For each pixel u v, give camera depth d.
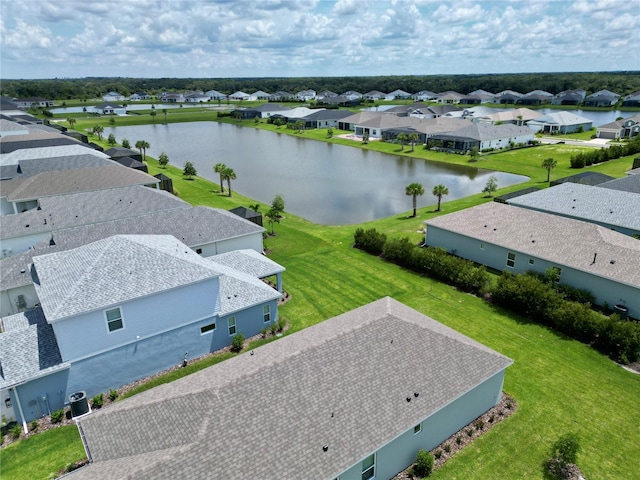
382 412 15.22
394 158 84.56
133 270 21.12
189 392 15.09
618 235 30.81
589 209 36.91
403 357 17.25
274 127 130.25
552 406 19.12
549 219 32.84
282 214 48.88
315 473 13.05
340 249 37.72
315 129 124.31
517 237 31.97
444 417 16.77
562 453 15.66
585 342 23.86
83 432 14.69
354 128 114.69
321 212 50.84
